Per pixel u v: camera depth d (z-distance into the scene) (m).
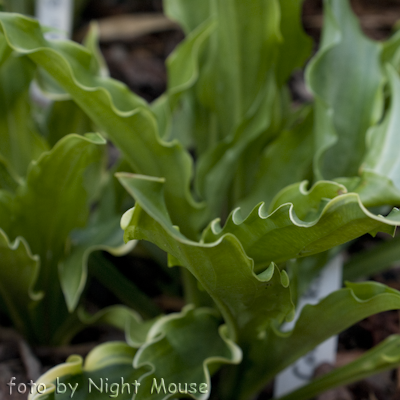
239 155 1.00
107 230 0.99
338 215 0.86
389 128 0.96
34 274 0.96
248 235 0.89
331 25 0.99
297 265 0.95
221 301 0.91
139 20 1.54
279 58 1.01
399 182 0.93
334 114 0.99
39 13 1.12
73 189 0.96
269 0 0.97
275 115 1.02
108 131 0.95
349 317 0.91
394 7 1.65
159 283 1.10
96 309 1.08
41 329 1.01
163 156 0.95
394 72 0.98
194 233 0.97
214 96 1.02
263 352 0.95
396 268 1.13
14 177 0.98
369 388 1.03
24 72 0.98
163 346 0.93
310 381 0.98
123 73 1.44
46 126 1.03
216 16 1.00
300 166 0.99
